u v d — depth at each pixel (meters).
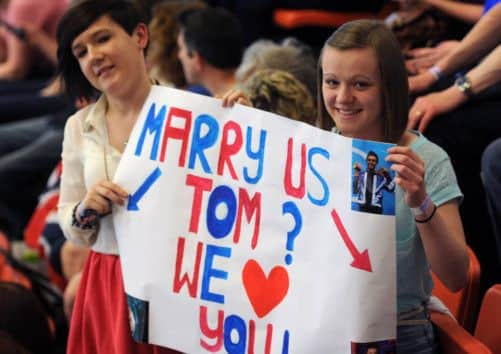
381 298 2.61
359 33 2.71
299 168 2.78
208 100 2.94
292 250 2.76
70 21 2.97
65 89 3.24
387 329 2.62
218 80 4.98
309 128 2.78
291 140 2.81
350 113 2.76
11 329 3.98
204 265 2.88
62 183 3.22
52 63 7.85
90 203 2.96
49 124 6.73
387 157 2.54
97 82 3.01
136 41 3.03
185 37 4.97
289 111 3.62
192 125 2.94
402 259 2.81
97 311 3.15
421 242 2.83
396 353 2.74
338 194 2.69
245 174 2.87
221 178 2.90
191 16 4.97
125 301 3.03
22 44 7.70
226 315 2.84
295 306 2.74
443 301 3.47
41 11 7.59
